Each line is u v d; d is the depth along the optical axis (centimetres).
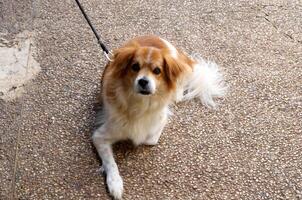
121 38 150
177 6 171
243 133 117
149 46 107
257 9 172
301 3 177
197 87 128
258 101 128
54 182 100
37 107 120
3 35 148
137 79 98
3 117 117
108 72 107
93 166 106
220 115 123
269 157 111
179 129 118
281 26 162
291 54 148
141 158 109
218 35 155
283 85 135
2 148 108
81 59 138
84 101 123
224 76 137
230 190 102
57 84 128
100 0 171
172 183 103
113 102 106
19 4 165
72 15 160
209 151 112
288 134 118
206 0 176
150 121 108
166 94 105
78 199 97
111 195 98
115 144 112
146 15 164
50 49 142
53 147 109
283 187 103
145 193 100
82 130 115
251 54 147
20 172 102
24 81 129
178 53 117
